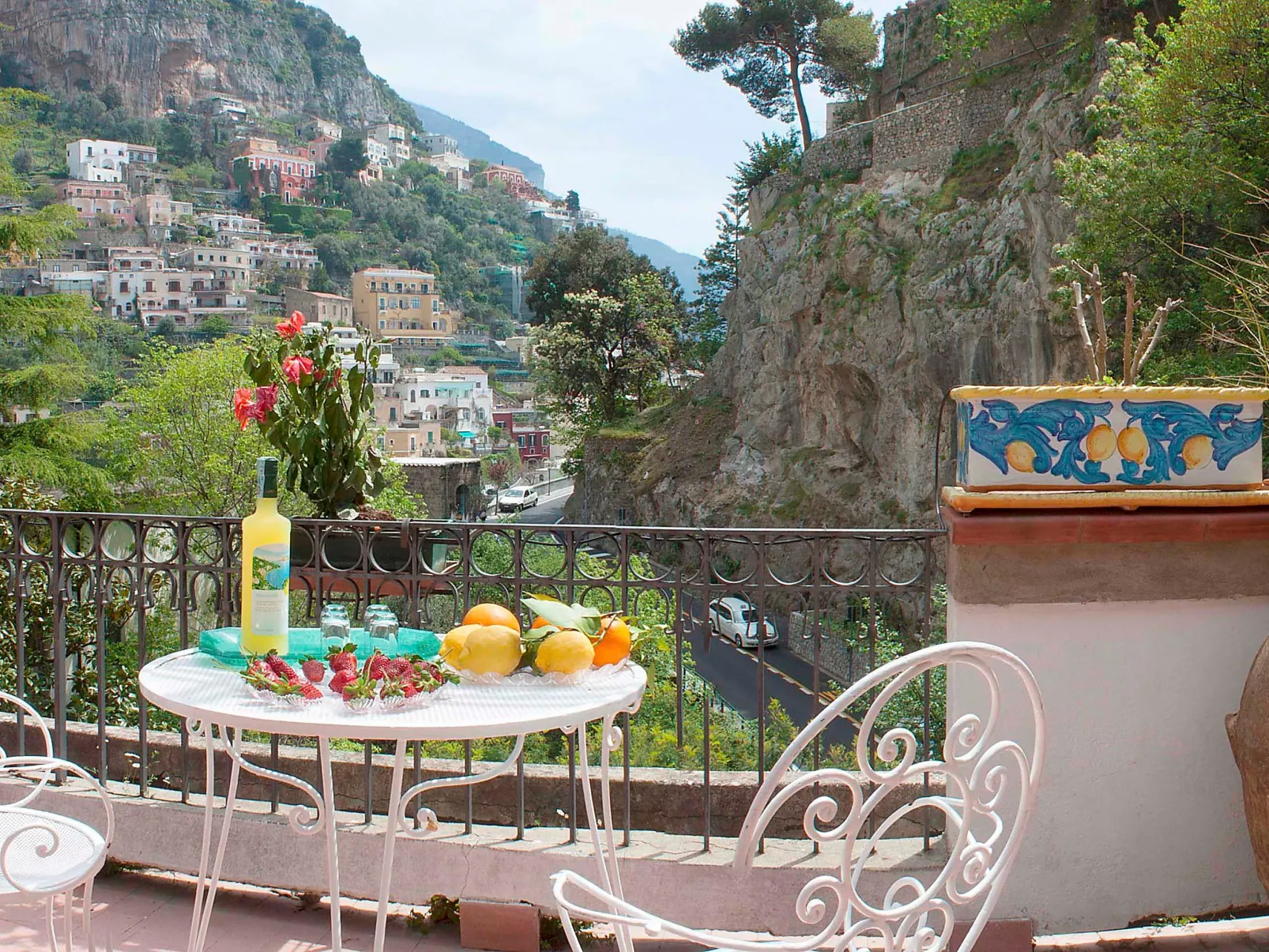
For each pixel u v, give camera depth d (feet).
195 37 628.69
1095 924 9.61
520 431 344.08
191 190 543.80
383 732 6.35
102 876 11.06
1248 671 9.62
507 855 10.11
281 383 13.42
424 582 10.73
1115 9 88.94
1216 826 9.70
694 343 181.27
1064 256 49.98
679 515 137.39
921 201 114.42
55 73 590.14
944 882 5.86
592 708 6.91
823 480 120.06
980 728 9.41
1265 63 41.27
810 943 5.55
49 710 28.89
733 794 11.41
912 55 139.33
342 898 10.73
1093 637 9.41
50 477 76.48
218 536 10.93
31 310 81.15
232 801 7.82
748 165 179.83
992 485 9.28
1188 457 9.39
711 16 178.09
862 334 112.78
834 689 38.32
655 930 5.28
